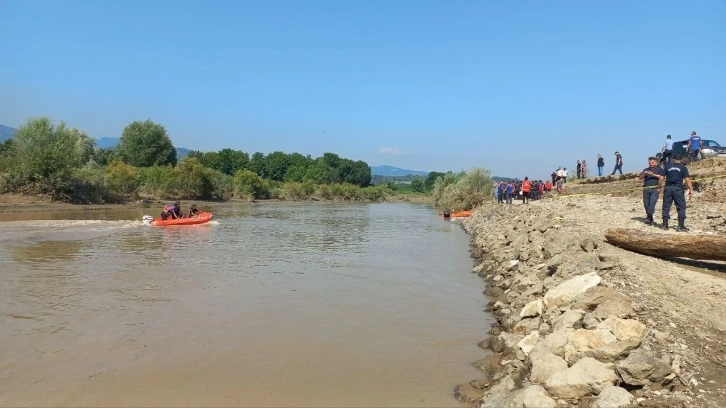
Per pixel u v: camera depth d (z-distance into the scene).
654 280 9.07
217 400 6.92
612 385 5.77
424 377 7.76
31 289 13.34
